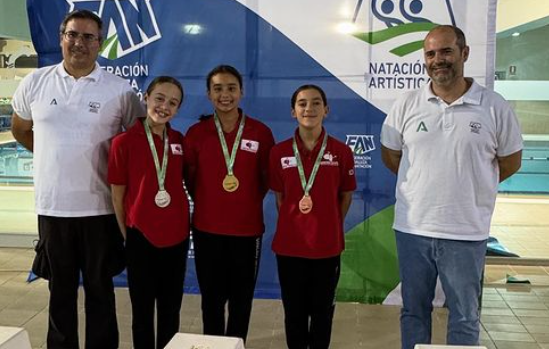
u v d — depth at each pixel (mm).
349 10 3205
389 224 3350
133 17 3406
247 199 2361
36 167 2381
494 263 4367
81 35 2260
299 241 2297
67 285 2465
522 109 4965
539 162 5539
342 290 3455
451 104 2076
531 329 3082
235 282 2436
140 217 2281
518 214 5812
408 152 2193
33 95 2363
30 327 3008
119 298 3461
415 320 2285
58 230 2377
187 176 2473
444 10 3111
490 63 3088
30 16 3461
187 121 3438
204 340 1575
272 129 3365
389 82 3225
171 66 3410
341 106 3285
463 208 2096
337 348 2799
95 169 2355
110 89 2393
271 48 3301
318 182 2285
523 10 4383
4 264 4152
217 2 3316
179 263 2381
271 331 3002
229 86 2311
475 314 2182
